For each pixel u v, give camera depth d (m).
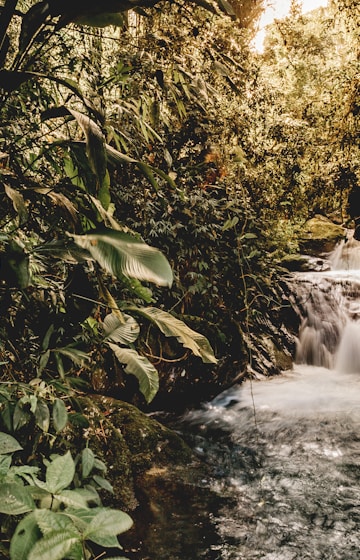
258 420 4.61
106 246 1.59
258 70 5.85
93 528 1.10
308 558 2.47
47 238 2.69
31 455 2.30
